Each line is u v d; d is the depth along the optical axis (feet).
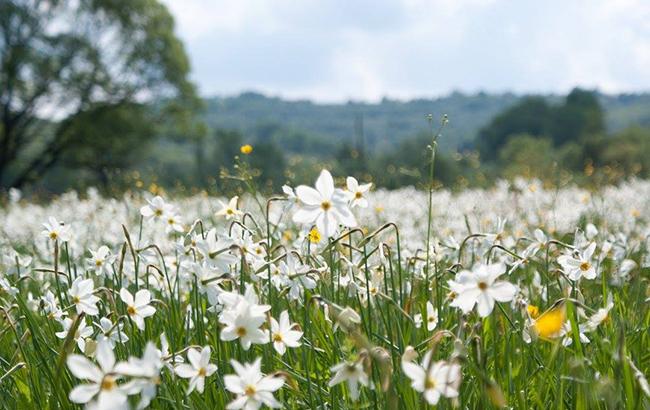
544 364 12.14
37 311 16.29
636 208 45.75
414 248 21.07
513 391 11.10
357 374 8.56
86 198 57.11
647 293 15.98
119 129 174.91
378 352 8.75
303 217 10.03
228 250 11.55
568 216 35.14
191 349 9.34
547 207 39.75
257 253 13.47
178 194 52.26
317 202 10.07
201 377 9.29
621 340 9.14
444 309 13.91
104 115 175.52
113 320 12.78
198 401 11.16
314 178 49.55
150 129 179.73
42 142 179.22
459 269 13.83
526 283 17.22
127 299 11.45
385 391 8.42
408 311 12.10
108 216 34.83
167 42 179.83
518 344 12.64
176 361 10.75
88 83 172.35
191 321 13.70
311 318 12.82
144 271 15.74
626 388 9.40
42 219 43.11
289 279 11.92
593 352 11.68
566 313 11.13
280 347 9.96
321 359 12.14
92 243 26.73
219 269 11.51
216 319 12.25
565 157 166.71
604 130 361.71
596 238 20.38
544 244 13.97
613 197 50.52
